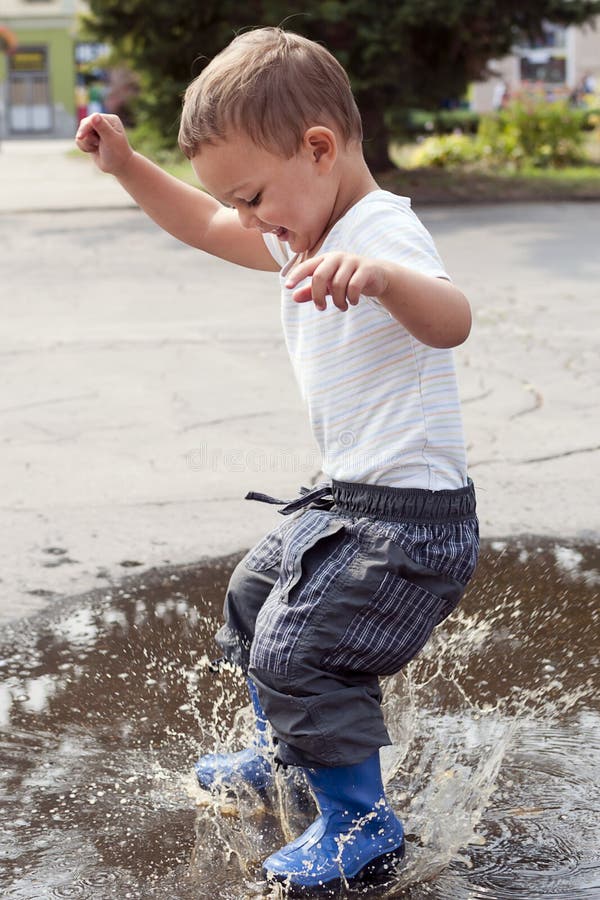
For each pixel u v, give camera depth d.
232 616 2.65
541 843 2.43
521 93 22.55
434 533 2.33
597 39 40.50
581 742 2.86
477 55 16.61
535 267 10.55
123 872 2.34
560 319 8.25
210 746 2.87
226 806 2.60
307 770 2.40
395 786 2.66
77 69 47.81
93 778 2.72
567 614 3.59
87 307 9.19
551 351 7.27
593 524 4.35
